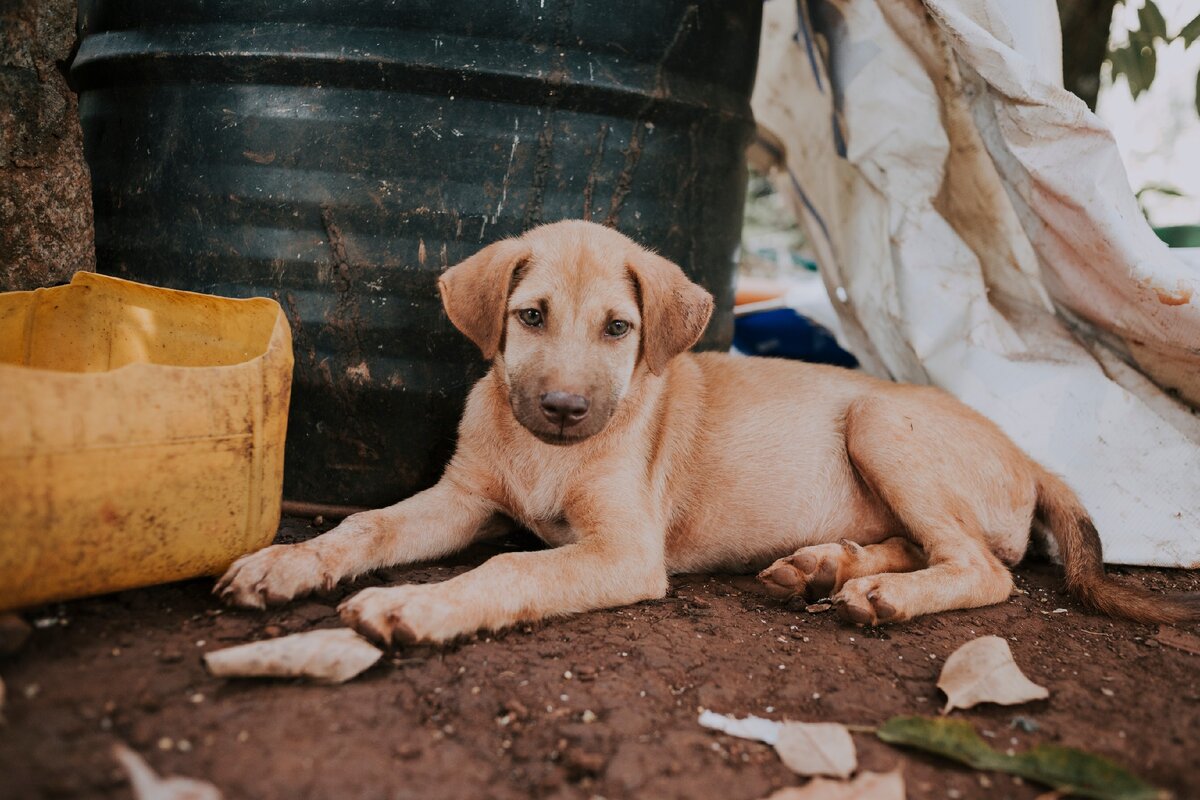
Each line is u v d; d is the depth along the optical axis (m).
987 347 0.92
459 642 0.67
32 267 0.84
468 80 0.80
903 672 0.68
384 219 0.81
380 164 0.81
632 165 0.85
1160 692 0.67
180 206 0.83
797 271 2.21
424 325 0.83
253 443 0.68
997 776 0.59
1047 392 0.91
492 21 0.80
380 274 0.82
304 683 0.61
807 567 0.77
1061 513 0.84
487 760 0.57
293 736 0.57
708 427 0.85
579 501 0.79
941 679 0.65
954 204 0.95
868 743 0.61
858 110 0.94
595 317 0.77
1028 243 0.94
